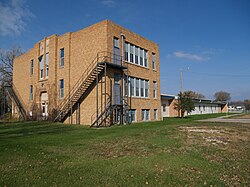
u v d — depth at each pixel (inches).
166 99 1633.9
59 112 933.8
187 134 512.4
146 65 1058.7
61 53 987.3
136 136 481.7
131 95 933.2
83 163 272.5
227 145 402.3
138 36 1006.4
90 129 661.9
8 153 324.8
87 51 872.9
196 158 302.7
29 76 1192.8
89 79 829.8
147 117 1034.1
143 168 254.4
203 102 2231.8
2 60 1847.9
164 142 409.7
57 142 415.8
